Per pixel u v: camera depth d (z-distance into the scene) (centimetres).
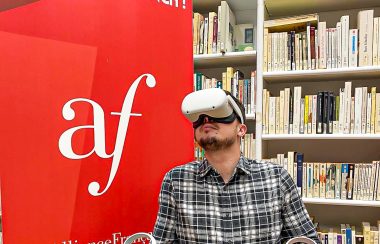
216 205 104
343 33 165
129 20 123
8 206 106
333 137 164
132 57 123
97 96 117
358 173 165
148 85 127
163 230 107
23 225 107
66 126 112
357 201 162
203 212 104
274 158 189
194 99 99
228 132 100
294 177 174
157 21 129
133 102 124
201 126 101
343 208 193
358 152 191
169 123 131
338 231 175
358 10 189
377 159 187
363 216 190
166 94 131
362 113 163
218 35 183
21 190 107
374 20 161
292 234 105
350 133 165
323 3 182
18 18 107
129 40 123
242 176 106
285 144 203
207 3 202
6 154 106
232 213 103
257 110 174
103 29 118
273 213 103
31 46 108
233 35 201
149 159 127
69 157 113
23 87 108
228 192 105
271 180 106
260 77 174
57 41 111
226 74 187
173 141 132
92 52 116
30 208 108
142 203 125
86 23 116
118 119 121
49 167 110
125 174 122
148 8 127
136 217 124
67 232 113
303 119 172
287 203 105
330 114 169
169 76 132
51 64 111
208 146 100
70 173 113
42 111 109
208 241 102
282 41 174
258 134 174
